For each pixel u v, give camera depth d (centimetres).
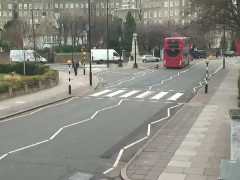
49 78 3138
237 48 9106
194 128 1502
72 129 1579
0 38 8312
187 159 1077
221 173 657
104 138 1417
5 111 2012
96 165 1083
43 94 2717
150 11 12238
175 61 4788
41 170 1030
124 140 1386
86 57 7069
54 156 1173
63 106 2230
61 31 8525
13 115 1941
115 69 5044
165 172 967
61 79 3784
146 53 8156
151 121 1745
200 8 4428
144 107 2145
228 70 4481
